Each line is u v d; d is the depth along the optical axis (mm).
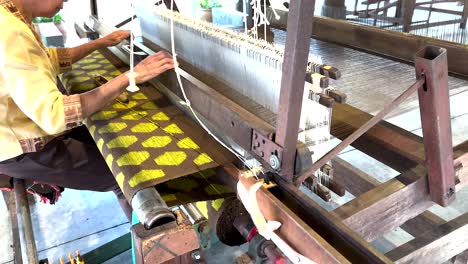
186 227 708
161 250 692
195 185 939
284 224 694
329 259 591
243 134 805
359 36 1715
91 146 1460
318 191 808
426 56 776
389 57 1597
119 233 2016
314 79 706
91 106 1039
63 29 2598
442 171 883
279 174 732
